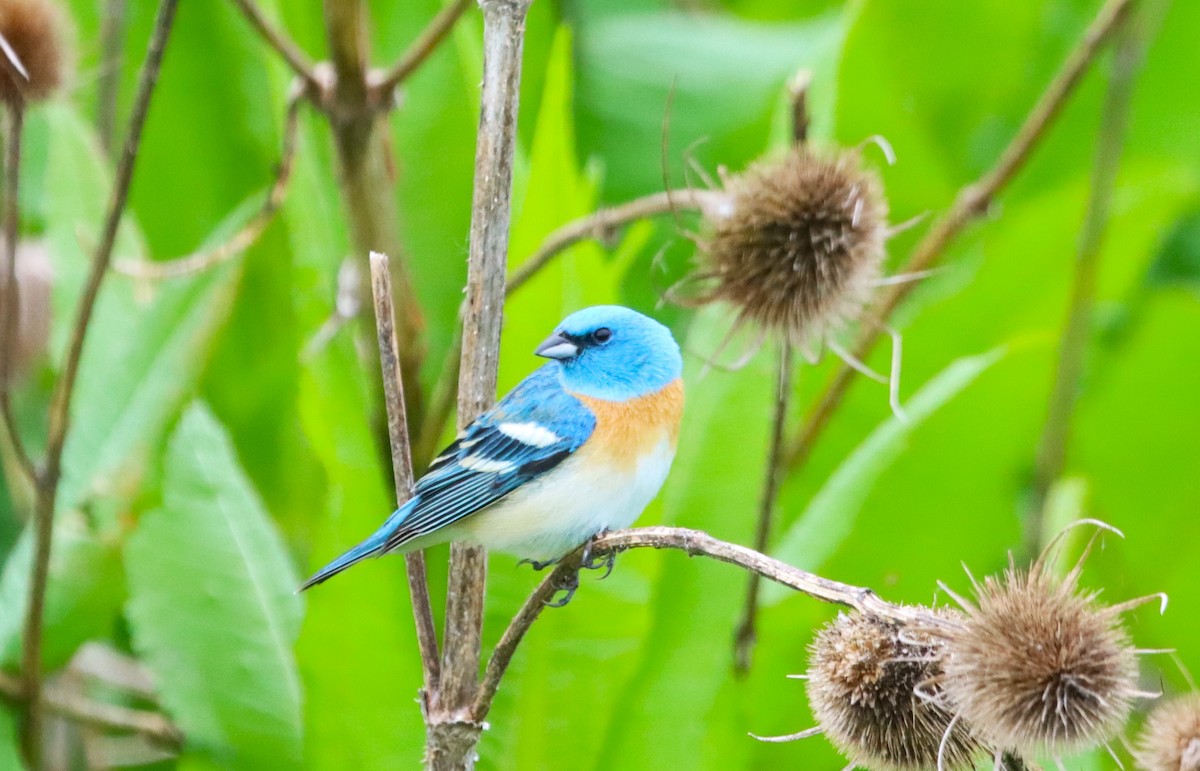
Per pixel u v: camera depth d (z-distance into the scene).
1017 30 4.89
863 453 4.69
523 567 4.66
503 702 4.66
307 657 4.66
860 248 4.62
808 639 4.69
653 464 4.64
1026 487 4.77
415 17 4.82
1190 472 4.82
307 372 4.67
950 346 4.78
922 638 4.53
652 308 4.81
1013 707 4.51
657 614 4.67
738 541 4.68
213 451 4.71
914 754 4.54
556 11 4.84
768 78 4.83
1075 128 4.89
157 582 4.69
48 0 4.66
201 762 4.68
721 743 4.66
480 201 4.57
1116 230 4.77
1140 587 4.79
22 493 4.72
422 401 4.71
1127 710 4.52
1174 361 4.82
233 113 4.82
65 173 4.75
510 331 4.69
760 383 4.68
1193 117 4.89
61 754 4.73
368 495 4.66
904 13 4.89
